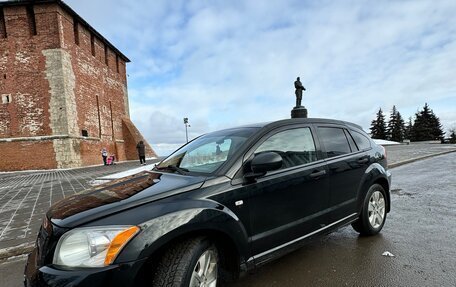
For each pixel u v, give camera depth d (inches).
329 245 155.6
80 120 1036.5
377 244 153.8
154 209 88.7
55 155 937.5
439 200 241.9
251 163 108.7
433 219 191.9
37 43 940.6
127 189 105.7
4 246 175.3
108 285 76.4
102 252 78.9
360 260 135.9
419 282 114.2
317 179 133.0
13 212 265.1
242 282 120.7
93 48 1182.9
